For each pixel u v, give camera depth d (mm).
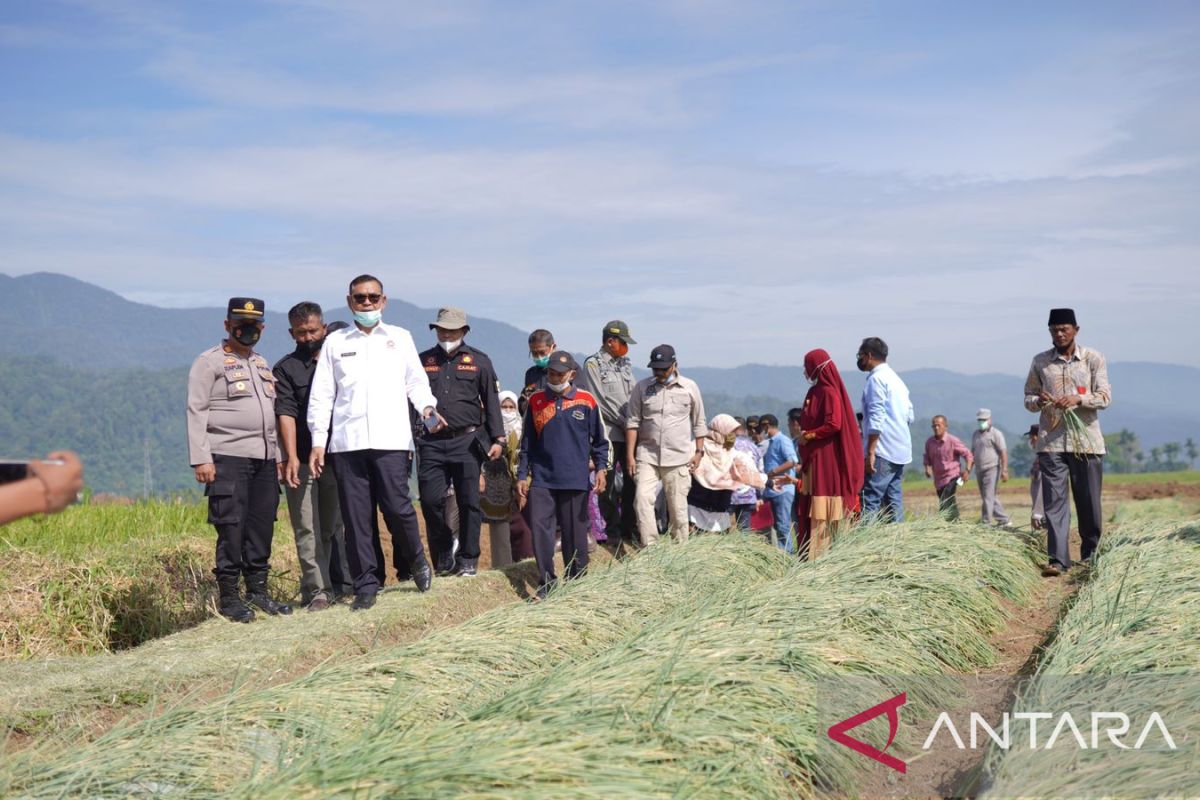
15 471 2904
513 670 6164
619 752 4297
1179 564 8438
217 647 7004
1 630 8000
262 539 8289
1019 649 7625
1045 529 13164
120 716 5734
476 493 9836
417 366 8656
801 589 7469
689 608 7031
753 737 4797
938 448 15953
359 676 5684
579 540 9469
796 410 12898
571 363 9273
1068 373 10609
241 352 8219
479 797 3783
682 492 10773
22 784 4133
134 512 11906
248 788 3916
